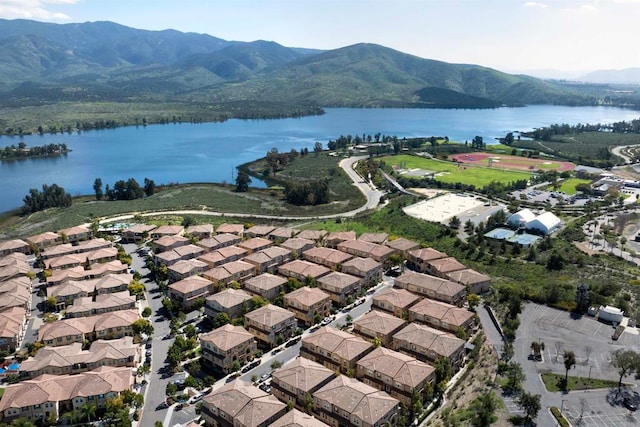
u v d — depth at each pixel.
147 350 154.88
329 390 120.56
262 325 157.00
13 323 162.88
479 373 137.00
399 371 128.12
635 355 129.00
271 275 197.12
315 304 172.50
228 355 141.50
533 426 112.62
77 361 140.25
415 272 199.88
